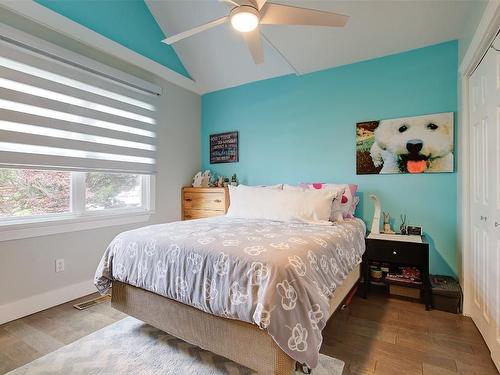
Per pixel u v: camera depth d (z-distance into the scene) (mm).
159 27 3279
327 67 3078
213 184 3701
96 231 2686
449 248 2523
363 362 1563
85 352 1666
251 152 3609
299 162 3277
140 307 1787
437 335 1849
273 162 3453
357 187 2932
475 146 1980
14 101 2061
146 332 1889
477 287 1923
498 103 1514
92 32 2529
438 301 2221
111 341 1781
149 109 3166
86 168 2553
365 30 2480
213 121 3898
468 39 2146
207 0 2836
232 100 3744
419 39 2539
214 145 3879
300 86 3270
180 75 3543
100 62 2633
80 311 2232
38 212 2322
